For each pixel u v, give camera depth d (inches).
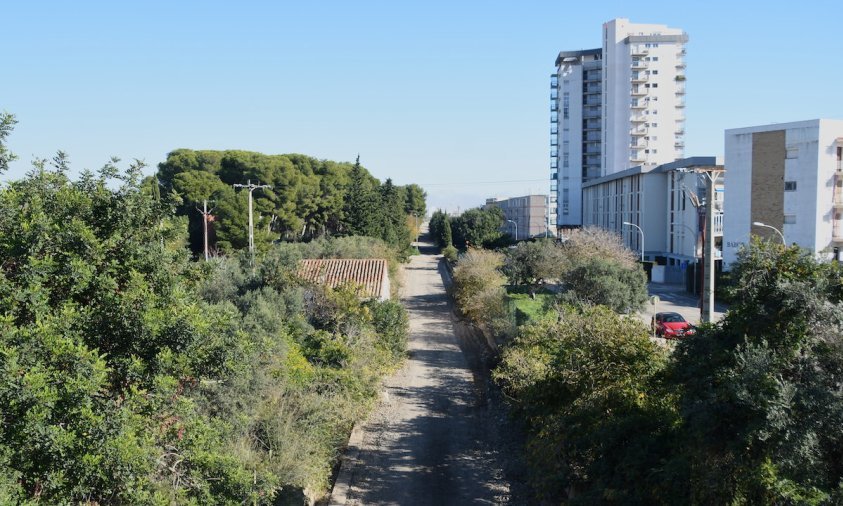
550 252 1299.2
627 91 3457.2
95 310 320.8
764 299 337.7
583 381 480.4
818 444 294.4
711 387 327.3
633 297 1019.3
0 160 343.9
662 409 418.6
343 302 840.9
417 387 846.5
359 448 629.9
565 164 3796.8
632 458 382.3
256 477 416.8
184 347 333.1
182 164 2380.7
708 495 317.4
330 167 2672.2
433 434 668.1
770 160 1642.5
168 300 353.7
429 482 551.5
